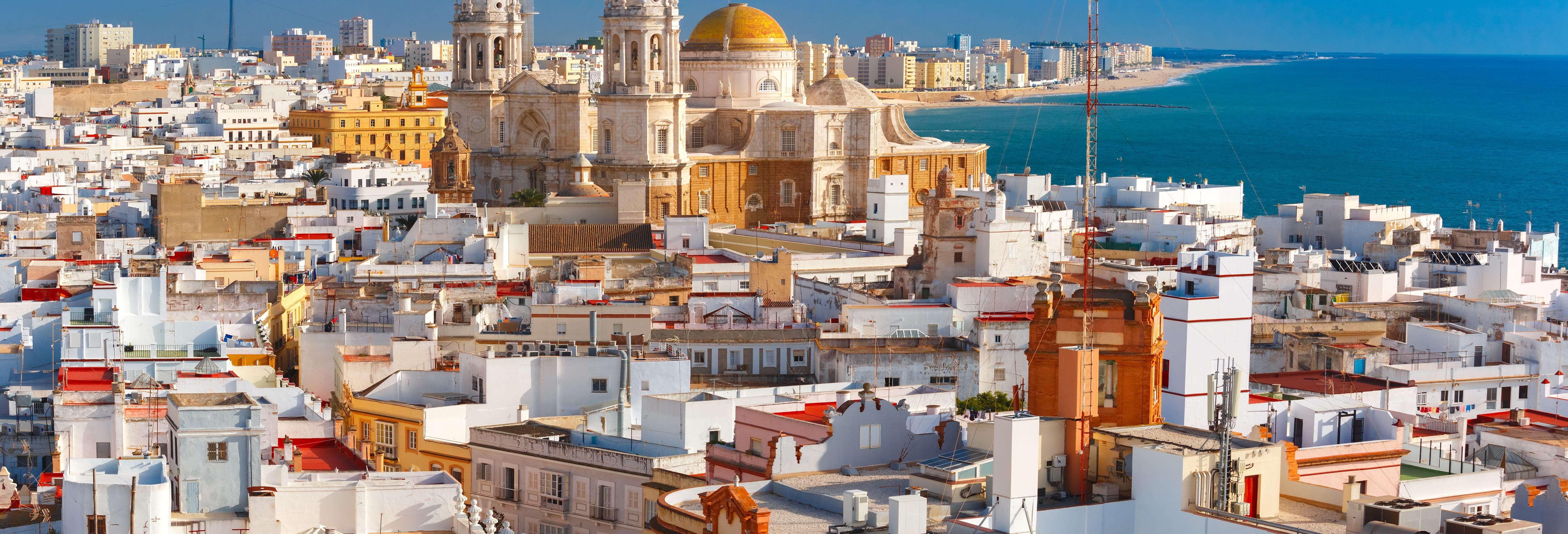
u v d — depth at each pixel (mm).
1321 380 124875
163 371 115125
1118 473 66250
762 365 137375
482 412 110625
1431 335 138250
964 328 147750
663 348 131250
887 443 78875
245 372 122875
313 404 112312
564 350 118750
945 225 176000
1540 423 106688
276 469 78188
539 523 94688
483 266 179375
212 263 175125
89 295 136000
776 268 179875
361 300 156500
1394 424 97875
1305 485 66938
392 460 108750
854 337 138250
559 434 98875
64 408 97812
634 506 90562
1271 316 156500
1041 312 74312
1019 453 61531
